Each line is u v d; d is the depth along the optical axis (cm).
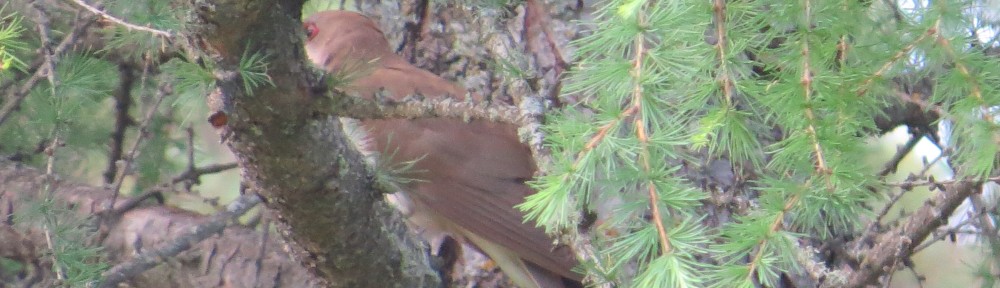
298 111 618
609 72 536
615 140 533
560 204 533
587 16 905
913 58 561
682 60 530
